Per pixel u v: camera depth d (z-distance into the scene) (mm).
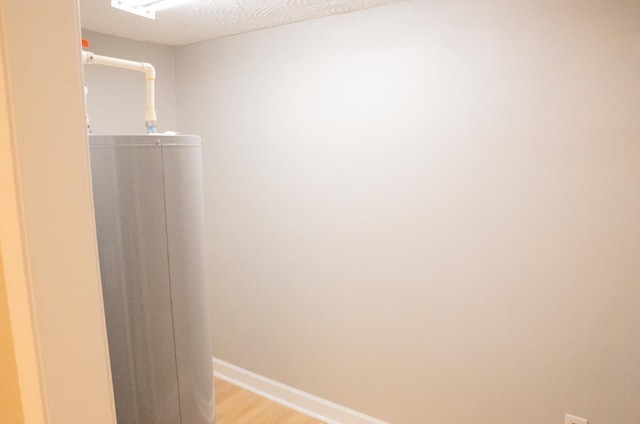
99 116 2443
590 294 1623
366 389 2283
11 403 715
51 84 612
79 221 670
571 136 1586
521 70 1650
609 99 1499
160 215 1432
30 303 617
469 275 1886
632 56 1444
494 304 1841
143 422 1488
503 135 1724
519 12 1625
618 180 1518
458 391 1990
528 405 1815
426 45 1851
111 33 2406
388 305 2139
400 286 2086
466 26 1746
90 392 712
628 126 1478
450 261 1926
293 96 2289
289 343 2543
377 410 2262
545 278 1710
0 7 547
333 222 2252
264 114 2422
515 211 1739
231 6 1874
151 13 1950
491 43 1700
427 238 1973
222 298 2805
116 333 1427
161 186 1424
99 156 1328
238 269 2689
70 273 664
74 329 678
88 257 690
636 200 1493
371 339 2223
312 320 2424
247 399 2658
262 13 1998
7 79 562
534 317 1754
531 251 1726
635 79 1448
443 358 2012
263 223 2527
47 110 610
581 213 1603
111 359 1443
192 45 2684
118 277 1392
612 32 1467
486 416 1930
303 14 2043
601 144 1532
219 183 2693
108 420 750
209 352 1713
